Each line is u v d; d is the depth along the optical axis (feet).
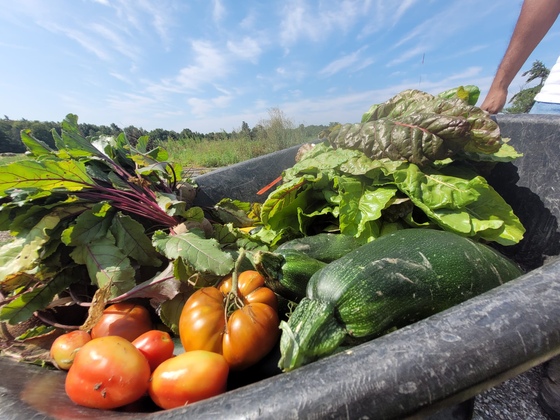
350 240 5.53
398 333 2.46
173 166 7.52
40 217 5.74
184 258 4.77
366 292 3.51
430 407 2.15
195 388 3.46
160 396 3.51
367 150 6.43
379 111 8.07
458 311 2.53
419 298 3.59
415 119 6.13
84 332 4.41
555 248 6.25
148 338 4.06
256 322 3.98
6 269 5.26
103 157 7.39
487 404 4.71
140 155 7.27
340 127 7.62
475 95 7.25
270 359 4.08
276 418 2.08
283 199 6.46
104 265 5.15
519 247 6.93
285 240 6.75
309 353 3.21
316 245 5.33
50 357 4.33
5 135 177.17
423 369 2.19
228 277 4.98
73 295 5.46
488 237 5.58
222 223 8.03
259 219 8.45
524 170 6.86
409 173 5.81
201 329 4.01
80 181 5.97
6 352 4.63
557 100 10.36
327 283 3.72
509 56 8.23
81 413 3.00
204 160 47.26
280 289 4.53
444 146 5.81
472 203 5.81
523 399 4.78
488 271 4.00
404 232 4.47
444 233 4.42
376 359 2.27
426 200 5.58
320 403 2.10
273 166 10.21
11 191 5.85
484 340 2.31
